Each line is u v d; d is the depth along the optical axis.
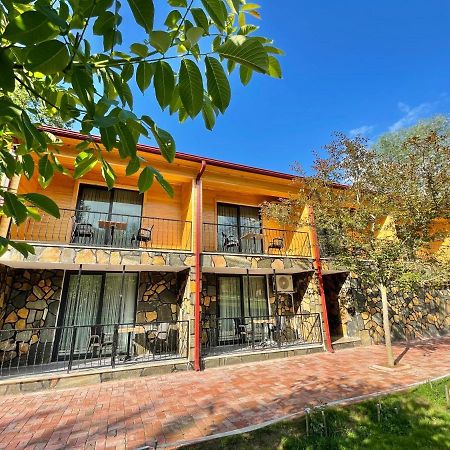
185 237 8.00
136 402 4.45
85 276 7.29
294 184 8.68
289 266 8.17
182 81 0.95
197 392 4.85
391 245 6.12
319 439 3.17
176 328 7.39
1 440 3.33
